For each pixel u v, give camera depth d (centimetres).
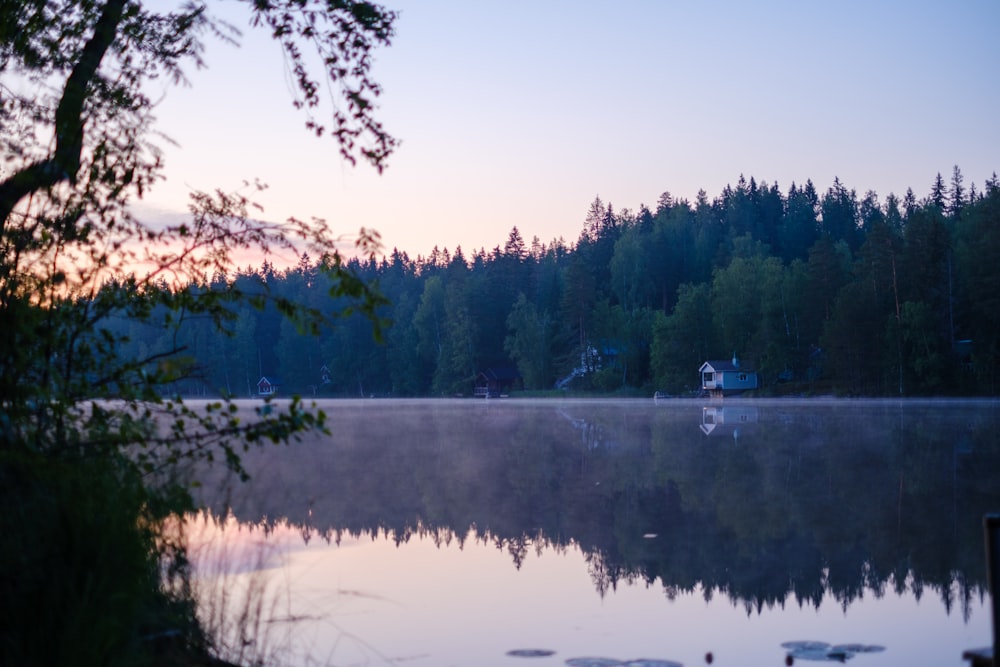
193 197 561
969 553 934
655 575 845
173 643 487
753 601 750
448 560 900
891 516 1166
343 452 2147
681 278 11069
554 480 1579
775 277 8075
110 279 566
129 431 530
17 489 457
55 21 573
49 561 437
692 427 3200
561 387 9625
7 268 516
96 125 559
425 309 10812
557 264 12675
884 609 723
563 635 648
